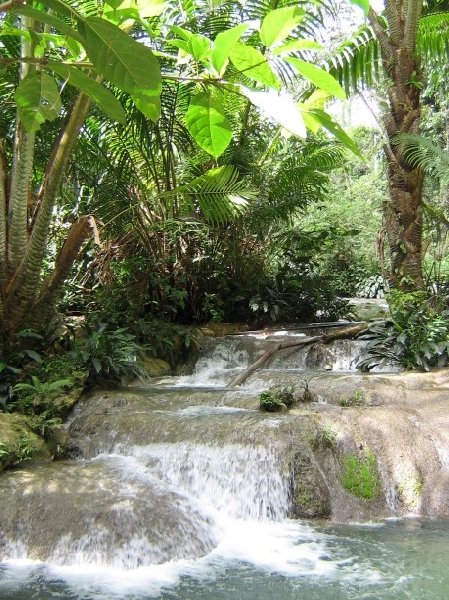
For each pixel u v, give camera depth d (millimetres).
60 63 1351
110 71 1246
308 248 12266
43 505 4898
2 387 6934
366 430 5852
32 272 7434
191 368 9625
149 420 6328
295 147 11539
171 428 6125
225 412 6555
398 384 7102
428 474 5598
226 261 11320
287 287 11555
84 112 6973
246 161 10656
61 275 7750
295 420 5879
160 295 10586
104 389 7762
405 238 9273
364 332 9117
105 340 7961
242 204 9578
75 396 7246
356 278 17344
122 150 10008
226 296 11344
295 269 12078
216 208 9516
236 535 4984
